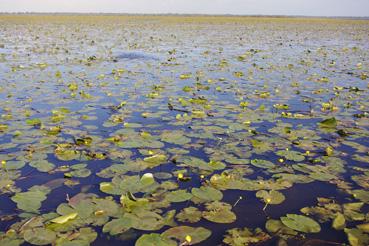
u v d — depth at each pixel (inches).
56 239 115.9
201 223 127.6
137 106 277.9
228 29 1657.2
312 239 119.7
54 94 313.6
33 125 227.1
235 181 158.7
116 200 140.7
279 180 160.2
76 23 2085.4
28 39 954.1
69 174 159.6
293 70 478.6
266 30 1636.3
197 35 1214.3
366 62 579.5
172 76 418.3
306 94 332.5
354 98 319.0
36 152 185.0
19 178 157.9
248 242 117.7
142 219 128.0
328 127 234.8
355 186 157.5
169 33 1289.4
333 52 738.2
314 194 149.9
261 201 143.4
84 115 248.2
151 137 208.8
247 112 266.5
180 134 215.5
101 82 372.5
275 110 275.4
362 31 1692.9
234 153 190.1
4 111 257.9
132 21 2527.1
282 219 128.6
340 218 131.7
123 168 169.2
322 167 174.2
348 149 199.0
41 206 136.4
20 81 368.8
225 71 462.6
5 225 123.6
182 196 143.6
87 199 140.6
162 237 115.8
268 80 401.7
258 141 201.3
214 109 272.7
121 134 212.5
